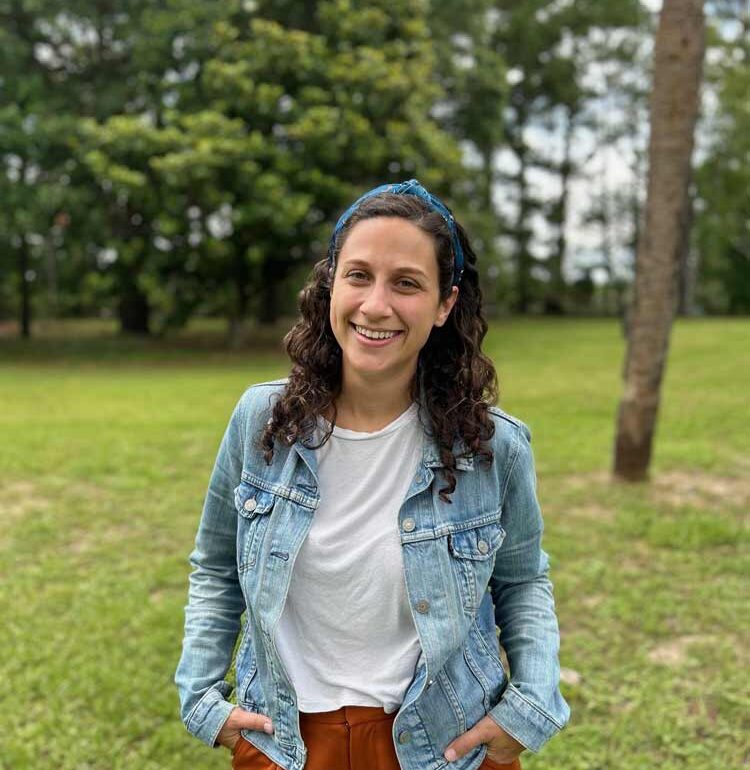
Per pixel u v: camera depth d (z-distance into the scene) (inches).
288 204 578.9
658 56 207.2
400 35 669.3
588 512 214.1
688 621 149.5
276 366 593.9
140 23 663.8
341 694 57.2
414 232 55.1
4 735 117.3
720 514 210.5
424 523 56.3
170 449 290.4
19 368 581.0
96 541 196.5
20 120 619.8
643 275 227.6
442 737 57.3
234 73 599.5
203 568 65.1
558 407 380.8
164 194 595.2
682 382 468.8
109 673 132.6
